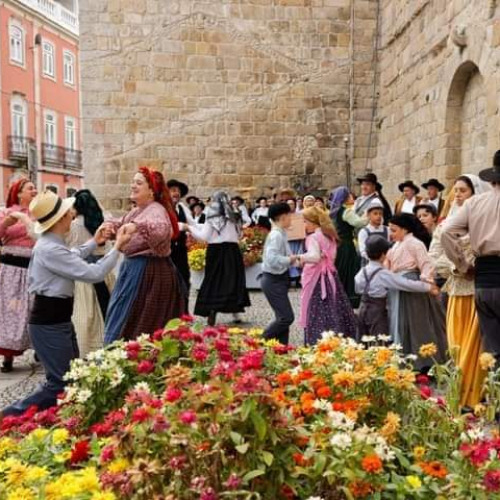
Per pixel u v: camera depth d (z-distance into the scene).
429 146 14.69
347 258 10.01
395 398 3.29
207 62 19.61
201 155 19.72
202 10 19.52
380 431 2.98
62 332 4.89
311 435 2.77
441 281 7.27
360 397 3.24
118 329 5.66
